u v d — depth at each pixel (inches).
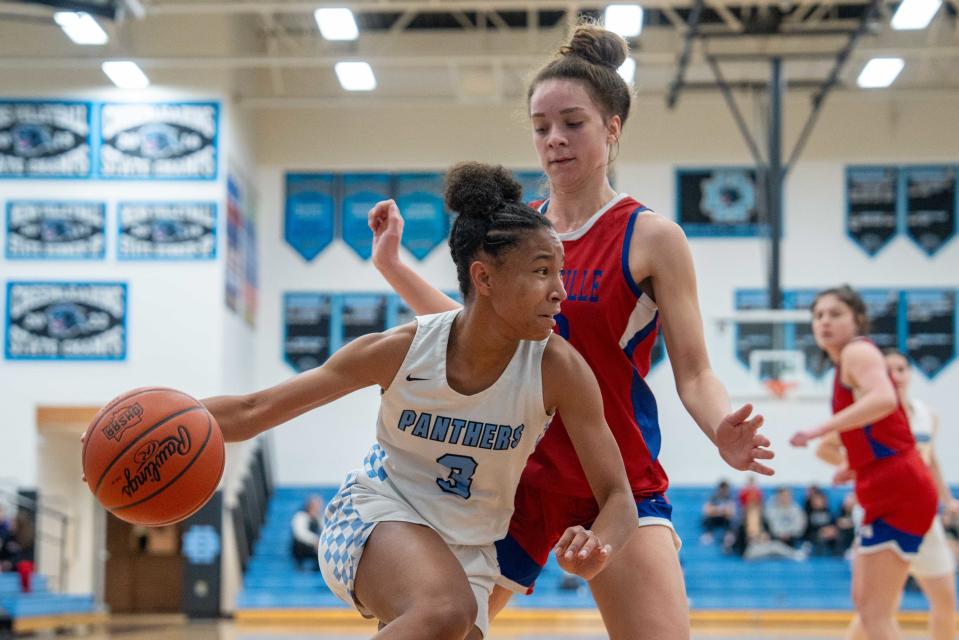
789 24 723.4
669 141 816.3
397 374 116.6
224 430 119.0
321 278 820.6
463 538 120.0
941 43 787.4
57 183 709.9
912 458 216.4
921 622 637.9
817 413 682.8
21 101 713.0
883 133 816.3
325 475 805.9
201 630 596.7
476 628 121.0
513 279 110.8
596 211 137.9
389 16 810.8
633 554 127.0
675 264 132.0
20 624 569.0
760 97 808.3
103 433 114.4
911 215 812.0
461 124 826.2
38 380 696.4
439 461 118.9
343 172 826.8
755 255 807.7
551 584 711.1
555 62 138.3
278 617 687.7
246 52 770.8
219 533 695.1
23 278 703.7
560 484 131.6
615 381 133.9
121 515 115.6
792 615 665.6
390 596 111.3
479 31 813.2
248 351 786.2
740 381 687.7
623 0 581.6
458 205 115.3
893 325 807.1
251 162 797.9
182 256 705.0
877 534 216.4
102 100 714.8
